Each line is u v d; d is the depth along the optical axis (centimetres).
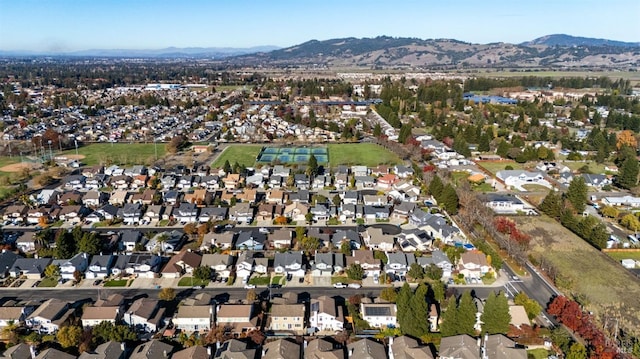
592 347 6106
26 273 8025
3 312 6669
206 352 5822
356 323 6594
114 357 5697
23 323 6631
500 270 8388
